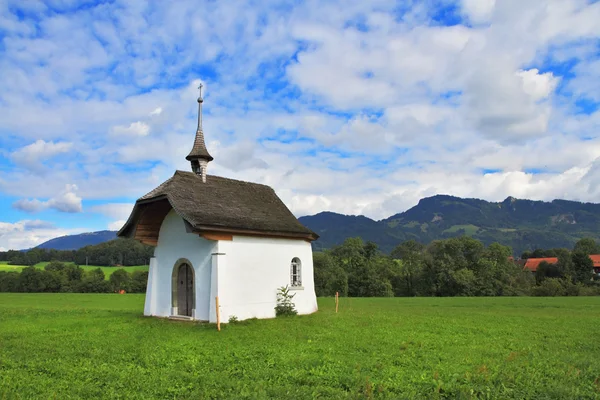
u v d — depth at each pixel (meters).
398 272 80.75
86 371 10.93
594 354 13.09
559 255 88.88
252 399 8.36
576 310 27.86
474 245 73.06
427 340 15.02
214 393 8.99
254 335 16.16
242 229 20.95
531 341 15.16
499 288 69.06
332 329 17.66
